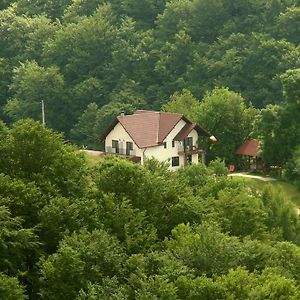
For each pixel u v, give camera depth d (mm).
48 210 82312
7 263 75312
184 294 74438
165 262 78625
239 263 84875
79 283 74438
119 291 72250
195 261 81875
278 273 84688
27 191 84000
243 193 118000
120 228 88250
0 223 76625
